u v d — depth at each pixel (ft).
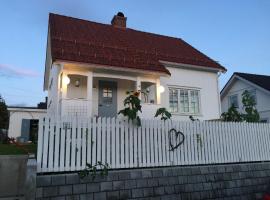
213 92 48.62
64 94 33.22
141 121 21.06
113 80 41.52
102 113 39.86
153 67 38.70
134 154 20.38
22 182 21.66
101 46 40.81
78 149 18.35
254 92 67.10
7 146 38.34
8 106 71.82
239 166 24.18
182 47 55.72
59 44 36.09
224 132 25.08
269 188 22.52
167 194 20.16
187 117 44.96
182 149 22.45
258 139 27.02
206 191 21.79
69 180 17.46
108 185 18.45
